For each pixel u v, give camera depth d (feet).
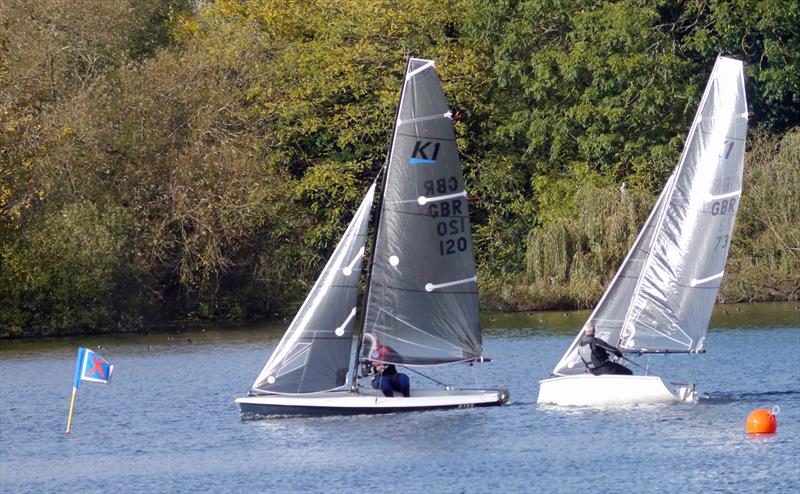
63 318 599.16
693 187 338.75
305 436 311.06
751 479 256.93
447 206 339.57
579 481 259.39
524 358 456.86
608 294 343.46
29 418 354.74
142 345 545.44
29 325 599.16
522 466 273.33
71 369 465.47
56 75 647.15
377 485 261.85
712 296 340.59
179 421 341.00
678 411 329.93
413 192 337.72
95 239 602.44
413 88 337.72
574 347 346.95
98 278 600.39
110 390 404.77
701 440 293.84
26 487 269.85
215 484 266.98
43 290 596.70
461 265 340.80
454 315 340.59
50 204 612.29
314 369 335.06
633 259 342.23
